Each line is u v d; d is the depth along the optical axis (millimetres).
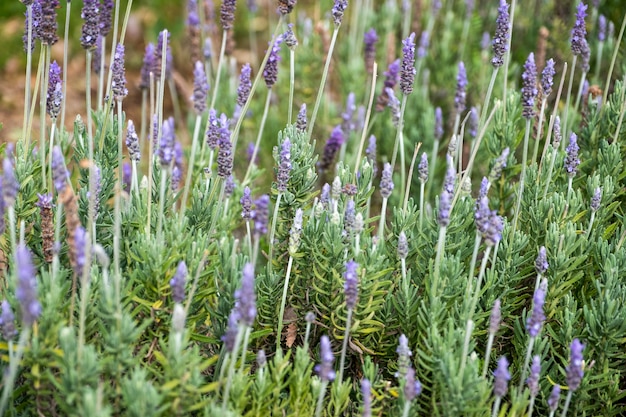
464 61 1519
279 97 1538
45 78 1063
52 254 992
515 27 1506
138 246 998
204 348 1052
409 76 1103
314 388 977
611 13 1444
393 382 1057
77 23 1935
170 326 990
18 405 962
